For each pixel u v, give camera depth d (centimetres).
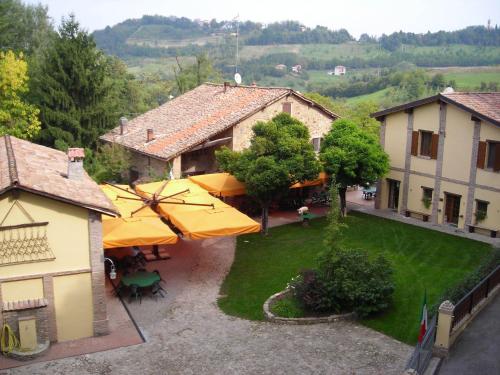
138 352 1684
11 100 3803
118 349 1706
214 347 1705
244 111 3484
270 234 2903
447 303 1534
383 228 2997
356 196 3794
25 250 1659
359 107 5669
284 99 3612
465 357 1527
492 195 2827
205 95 4212
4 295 1661
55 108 4138
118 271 2358
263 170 2700
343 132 3036
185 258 2548
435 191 3100
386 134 3334
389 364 1567
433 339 1557
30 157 2083
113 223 2130
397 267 2377
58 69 4122
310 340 1730
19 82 3778
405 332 1764
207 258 2547
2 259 1641
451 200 3064
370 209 3428
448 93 3022
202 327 1852
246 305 2022
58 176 1894
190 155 3472
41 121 4109
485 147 2822
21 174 1716
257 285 2208
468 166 2917
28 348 1677
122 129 4084
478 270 2039
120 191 2692
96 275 1759
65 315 1750
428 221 3153
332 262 1933
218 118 3559
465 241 2764
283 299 2030
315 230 2961
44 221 1664
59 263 1711
